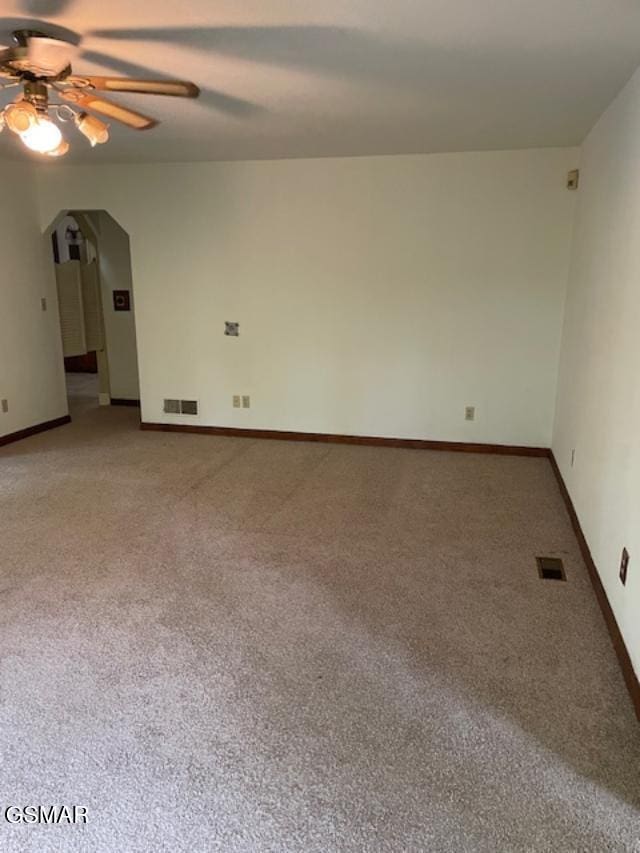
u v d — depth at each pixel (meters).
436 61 2.47
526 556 3.09
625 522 2.31
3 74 2.22
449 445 4.96
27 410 5.30
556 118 3.39
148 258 5.19
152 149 4.31
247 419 5.34
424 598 2.69
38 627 2.45
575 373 3.77
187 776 1.73
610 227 2.97
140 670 2.19
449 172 4.47
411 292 4.75
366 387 5.02
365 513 3.64
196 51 2.37
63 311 6.59
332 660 2.25
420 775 1.73
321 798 1.66
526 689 2.09
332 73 2.62
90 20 2.08
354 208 4.70
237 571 2.92
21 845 1.52
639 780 1.71
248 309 5.10
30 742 1.85
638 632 2.03
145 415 5.58
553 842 1.53
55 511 3.64
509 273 4.55
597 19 2.04
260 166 4.78
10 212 4.93
